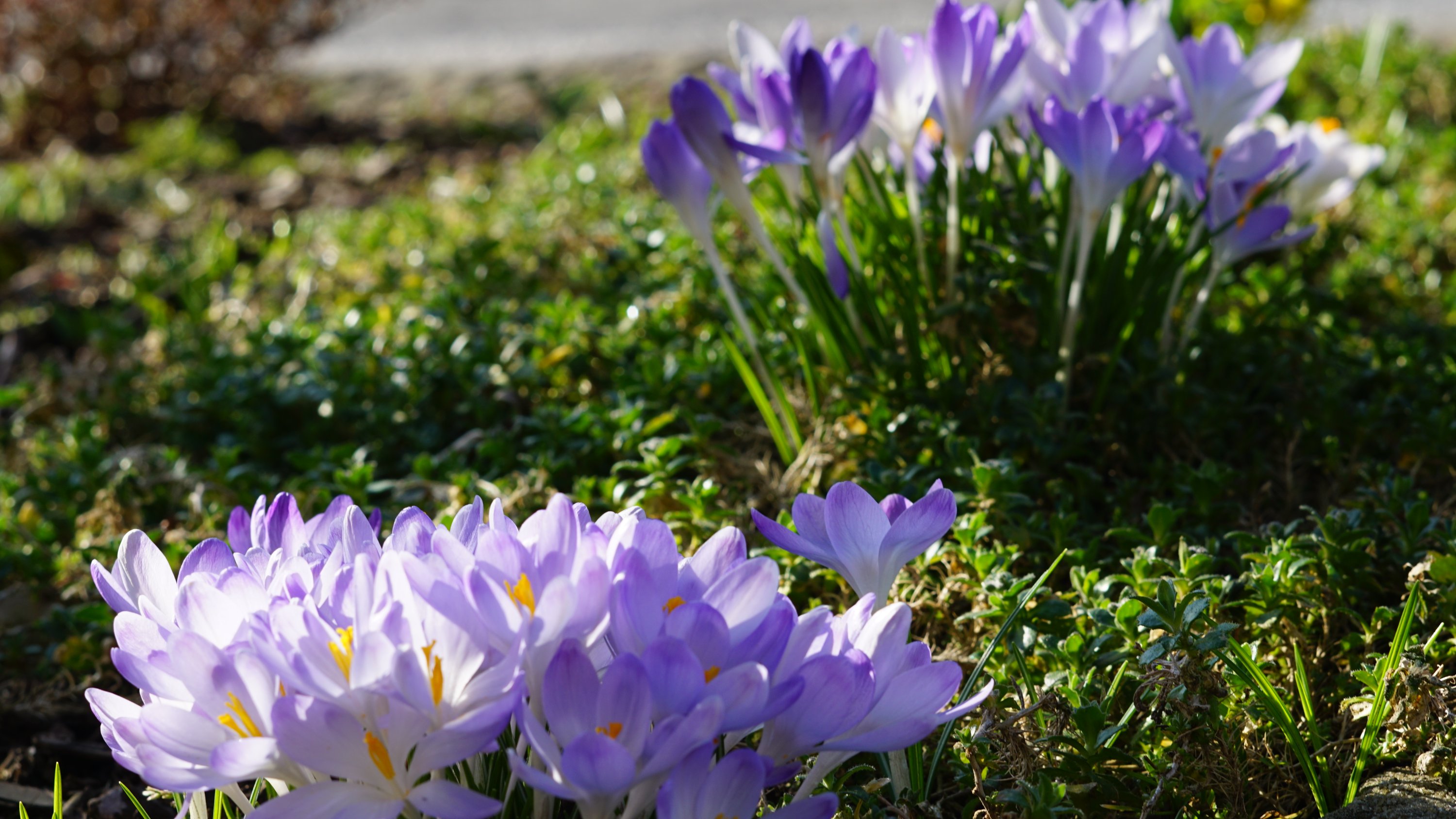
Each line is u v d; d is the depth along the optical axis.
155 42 7.94
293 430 3.23
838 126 2.39
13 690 2.36
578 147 5.58
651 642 1.20
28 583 2.62
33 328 4.41
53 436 3.39
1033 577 1.86
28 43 7.85
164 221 5.91
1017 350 2.74
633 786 1.15
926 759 1.76
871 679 1.23
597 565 1.19
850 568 1.47
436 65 9.80
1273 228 2.54
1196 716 1.60
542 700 1.23
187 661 1.18
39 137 8.21
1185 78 2.53
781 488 2.53
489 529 1.38
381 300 3.96
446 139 7.40
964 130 2.51
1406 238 3.77
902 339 2.78
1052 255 2.70
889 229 2.71
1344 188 3.14
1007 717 1.71
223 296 4.43
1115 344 2.68
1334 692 1.81
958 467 2.37
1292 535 2.05
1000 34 3.02
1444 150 4.46
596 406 2.90
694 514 2.35
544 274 3.94
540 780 1.12
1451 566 1.83
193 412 3.24
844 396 2.62
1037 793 1.51
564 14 12.21
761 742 1.29
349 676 1.15
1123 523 2.32
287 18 8.22
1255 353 2.91
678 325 3.34
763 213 3.62
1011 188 2.78
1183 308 3.00
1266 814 1.62
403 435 3.09
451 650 1.19
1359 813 1.54
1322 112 5.04
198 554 1.43
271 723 1.17
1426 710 1.59
